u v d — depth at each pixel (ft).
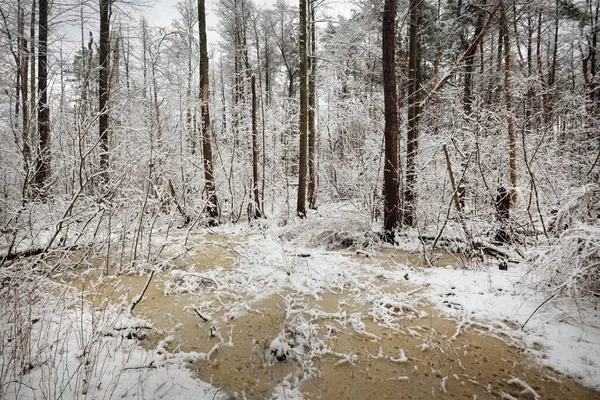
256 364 10.50
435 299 14.75
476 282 16.19
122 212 19.95
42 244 18.61
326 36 47.91
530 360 10.37
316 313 13.53
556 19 42.60
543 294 13.62
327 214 27.94
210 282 17.06
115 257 20.49
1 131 24.75
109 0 31.35
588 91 26.03
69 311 12.97
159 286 16.58
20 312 10.23
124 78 45.06
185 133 32.99
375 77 44.14
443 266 19.69
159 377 9.59
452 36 35.58
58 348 10.37
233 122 42.01
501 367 10.15
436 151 25.00
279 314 13.69
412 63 30.83
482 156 24.63
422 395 9.13
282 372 10.15
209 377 9.86
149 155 21.91
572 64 45.21
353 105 38.45
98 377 9.24
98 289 15.89
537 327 11.90
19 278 12.30
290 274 17.93
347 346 11.44
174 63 40.19
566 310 12.49
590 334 11.17
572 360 10.10
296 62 57.57
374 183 29.45
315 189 40.01
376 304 14.29
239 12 55.67
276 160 46.21
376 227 27.63
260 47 64.90
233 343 11.64
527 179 24.94
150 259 19.54
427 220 28.12
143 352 10.82
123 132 24.48
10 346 9.87
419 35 36.78
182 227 31.27
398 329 12.44
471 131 22.63
